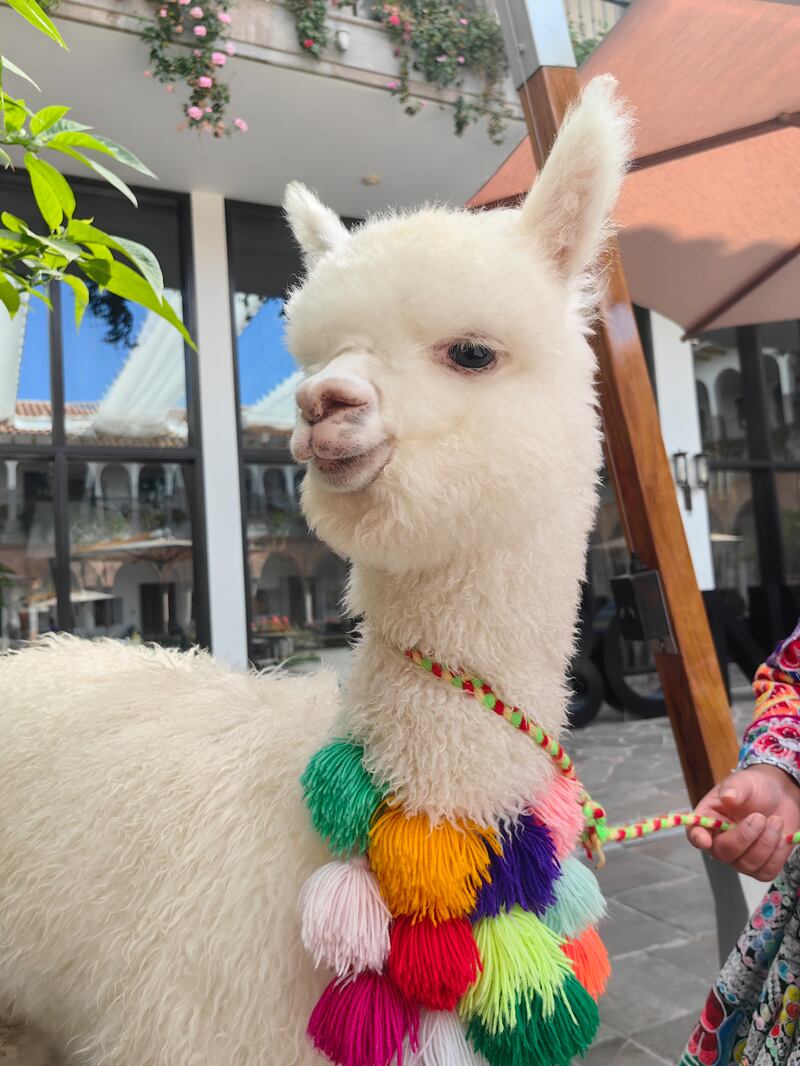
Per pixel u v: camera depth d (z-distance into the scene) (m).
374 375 0.85
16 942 1.19
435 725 0.90
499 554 0.92
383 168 5.77
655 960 2.86
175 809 1.04
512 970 0.88
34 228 5.52
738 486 8.54
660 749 6.03
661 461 1.84
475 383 0.88
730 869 2.02
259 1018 0.92
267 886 0.95
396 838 0.87
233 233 6.19
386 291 0.87
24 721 1.36
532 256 0.96
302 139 5.32
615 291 1.83
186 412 5.97
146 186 5.82
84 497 5.72
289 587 6.30
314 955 0.86
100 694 1.34
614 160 0.96
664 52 2.14
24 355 5.53
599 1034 2.39
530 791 0.95
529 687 0.96
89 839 1.10
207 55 4.38
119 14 4.21
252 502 6.23
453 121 5.22
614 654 7.29
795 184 2.75
